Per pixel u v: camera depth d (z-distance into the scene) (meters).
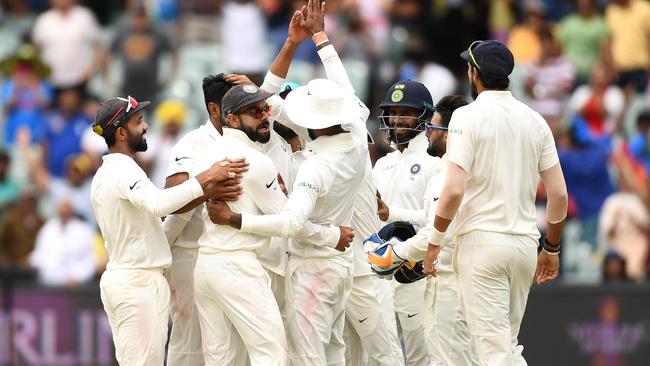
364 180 31.94
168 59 64.56
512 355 28.73
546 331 46.41
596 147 55.84
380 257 29.98
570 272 53.78
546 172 29.38
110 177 29.89
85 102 62.69
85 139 57.84
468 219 28.81
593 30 65.25
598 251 54.59
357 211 31.95
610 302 46.38
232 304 29.42
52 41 66.19
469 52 29.09
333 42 63.16
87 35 66.38
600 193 55.41
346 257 30.59
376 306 32.09
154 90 63.69
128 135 30.30
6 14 76.06
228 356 30.11
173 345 31.94
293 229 28.94
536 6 66.75
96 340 47.66
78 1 73.88
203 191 29.02
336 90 30.12
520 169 28.77
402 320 33.62
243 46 66.00
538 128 29.05
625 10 65.88
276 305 29.78
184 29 67.62
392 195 33.53
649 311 46.19
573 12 71.06
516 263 28.64
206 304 30.00
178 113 55.78
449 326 30.97
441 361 31.12
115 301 29.92
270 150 31.78
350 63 62.09
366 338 32.28
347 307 32.16
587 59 65.31
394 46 65.44
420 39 65.25
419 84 33.00
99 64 65.81
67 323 47.81
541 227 49.72
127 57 63.97
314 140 30.30
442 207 28.23
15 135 62.66
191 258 31.47
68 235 51.50
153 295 30.00
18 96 63.28
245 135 29.77
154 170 55.00
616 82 64.56
